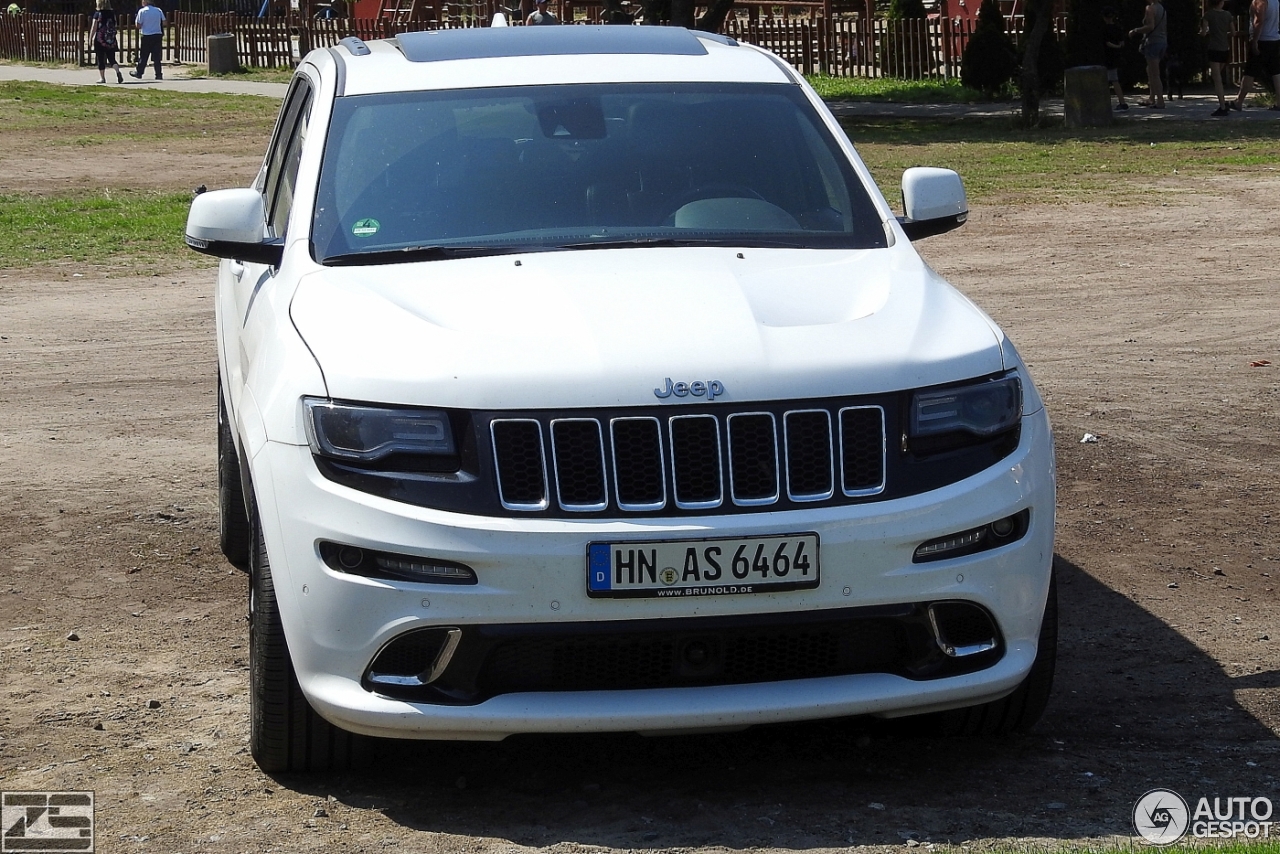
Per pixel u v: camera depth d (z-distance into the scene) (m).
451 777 4.29
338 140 5.09
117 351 10.44
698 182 5.01
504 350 3.94
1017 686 4.14
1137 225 15.09
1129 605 5.71
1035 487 4.09
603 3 28.27
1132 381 9.30
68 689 4.92
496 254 4.68
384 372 3.92
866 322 4.17
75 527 6.71
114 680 5.00
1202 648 5.27
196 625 5.54
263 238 4.86
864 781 4.24
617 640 3.80
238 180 19.59
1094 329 10.76
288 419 3.98
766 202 4.98
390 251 4.70
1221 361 9.77
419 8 40.94
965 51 29.91
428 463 3.82
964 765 4.34
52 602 5.78
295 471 3.92
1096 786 4.18
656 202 4.93
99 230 15.51
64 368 9.93
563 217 4.85
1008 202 16.67
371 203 4.87
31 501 7.09
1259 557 6.22
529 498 3.80
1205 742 4.48
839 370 3.94
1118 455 7.72
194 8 52.72
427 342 4.00
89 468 7.66
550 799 4.13
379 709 3.82
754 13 37.97
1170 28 29.20
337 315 4.25
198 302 12.16
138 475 7.55
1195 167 18.94
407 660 3.86
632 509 3.80
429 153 5.02
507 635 3.76
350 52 5.76
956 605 3.94
